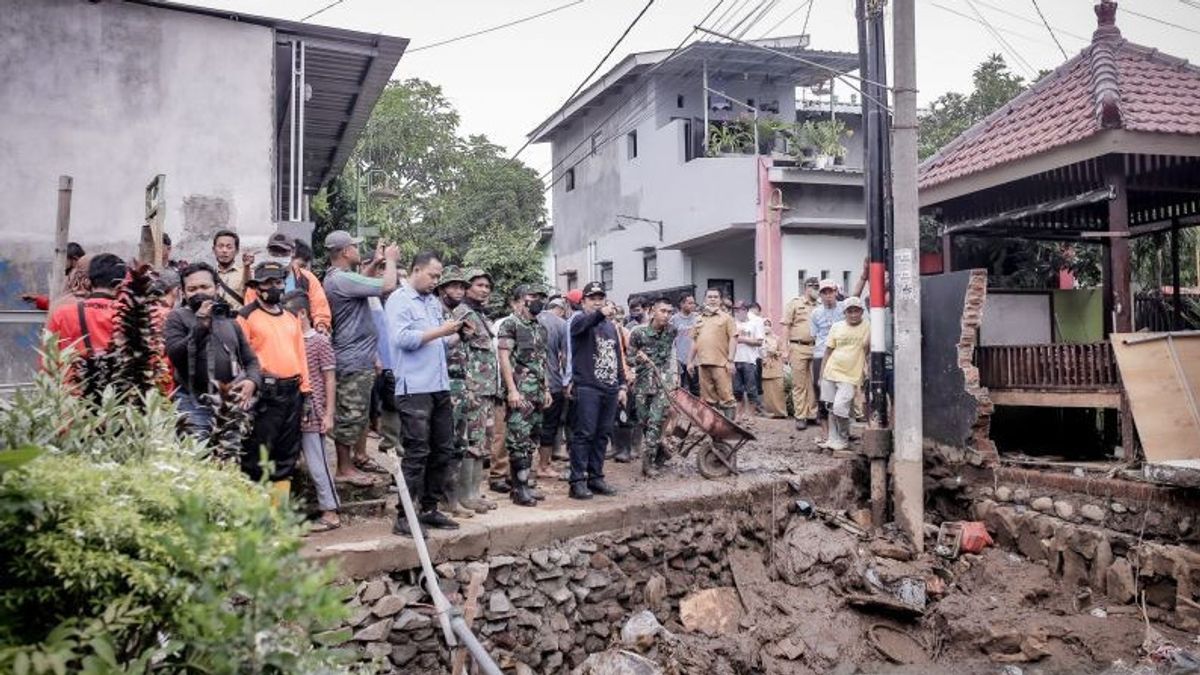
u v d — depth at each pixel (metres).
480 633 5.86
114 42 9.09
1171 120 8.58
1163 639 6.88
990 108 21.41
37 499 1.97
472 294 7.11
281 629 2.25
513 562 6.17
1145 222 11.64
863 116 9.49
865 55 9.48
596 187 25.44
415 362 5.86
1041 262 13.98
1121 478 7.89
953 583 8.05
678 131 20.61
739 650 6.82
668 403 9.41
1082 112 9.04
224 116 9.52
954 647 7.32
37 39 8.80
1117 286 8.62
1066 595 7.74
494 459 7.98
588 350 7.50
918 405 8.64
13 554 2.01
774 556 8.05
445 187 33.91
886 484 9.02
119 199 9.06
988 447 9.02
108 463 2.38
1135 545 7.50
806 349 12.09
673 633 6.94
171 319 4.80
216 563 2.00
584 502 7.31
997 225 10.98
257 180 9.64
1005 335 10.98
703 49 19.83
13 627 1.96
